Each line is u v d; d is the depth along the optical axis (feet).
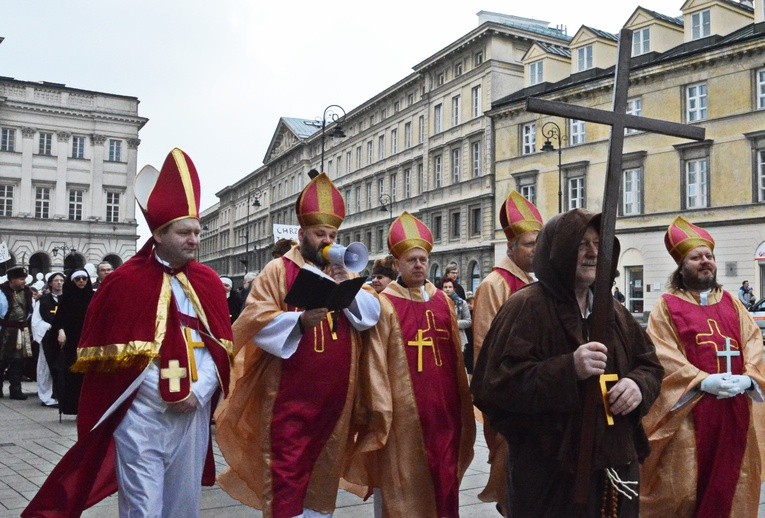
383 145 173.68
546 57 122.01
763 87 92.68
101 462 12.49
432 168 151.02
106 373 12.37
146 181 13.33
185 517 12.86
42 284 70.03
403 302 16.25
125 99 188.85
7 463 23.45
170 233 12.79
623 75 10.06
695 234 16.31
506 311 10.60
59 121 182.50
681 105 100.63
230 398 15.57
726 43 94.32
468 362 34.73
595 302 9.66
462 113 140.26
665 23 107.86
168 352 12.47
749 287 88.22
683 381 15.02
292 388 14.85
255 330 14.90
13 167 177.88
